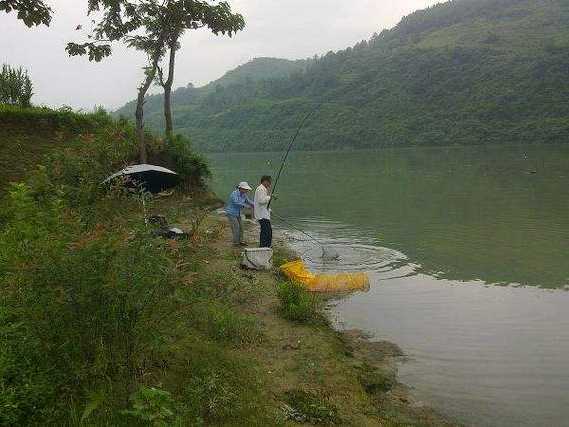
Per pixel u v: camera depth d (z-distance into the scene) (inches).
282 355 247.1
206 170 765.3
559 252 460.1
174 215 270.8
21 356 162.1
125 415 153.9
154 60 679.7
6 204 375.9
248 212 741.9
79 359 163.3
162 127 5531.5
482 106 3843.5
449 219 652.7
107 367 170.2
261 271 398.3
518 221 615.2
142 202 236.4
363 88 5024.6
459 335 286.8
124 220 199.3
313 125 4623.5
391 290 370.9
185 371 195.0
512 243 504.7
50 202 254.2
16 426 145.9
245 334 260.5
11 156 627.5
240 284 330.3
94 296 160.9
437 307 333.1
